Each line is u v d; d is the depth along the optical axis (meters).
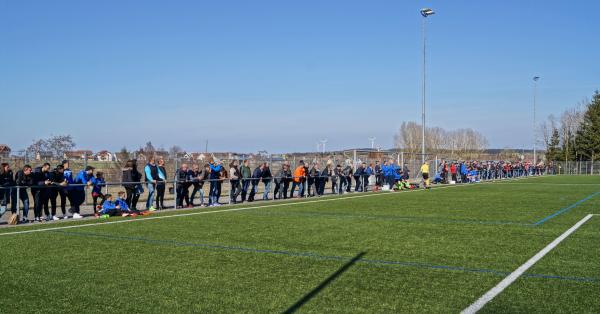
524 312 5.83
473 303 6.18
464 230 12.45
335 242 10.63
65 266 8.24
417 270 7.97
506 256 9.10
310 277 7.50
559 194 25.94
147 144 38.44
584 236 11.46
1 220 15.31
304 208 18.33
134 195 17.08
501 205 19.39
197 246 10.14
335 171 26.83
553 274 7.70
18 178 14.32
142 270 7.94
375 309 5.95
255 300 6.31
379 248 9.92
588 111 83.62
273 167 27.05
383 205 19.44
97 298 6.41
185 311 5.88
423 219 14.79
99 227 13.09
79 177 15.80
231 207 18.94
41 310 5.92
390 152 35.53
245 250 9.70
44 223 14.05
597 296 6.49
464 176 41.22
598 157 81.62
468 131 97.50
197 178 19.08
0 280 7.30
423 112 37.59
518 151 91.62
